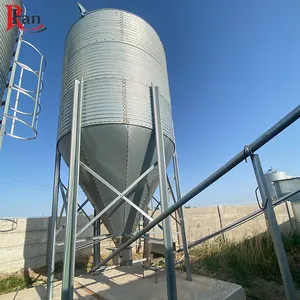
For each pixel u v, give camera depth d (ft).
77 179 10.37
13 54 16.19
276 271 15.84
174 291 9.09
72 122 11.15
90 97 11.67
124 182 11.89
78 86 11.85
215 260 18.12
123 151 11.41
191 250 22.20
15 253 18.37
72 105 12.26
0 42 14.10
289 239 20.83
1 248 17.71
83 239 11.85
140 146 11.66
